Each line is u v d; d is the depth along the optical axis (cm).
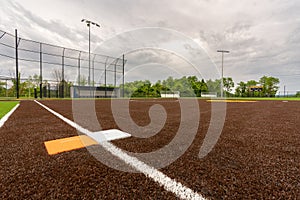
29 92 2347
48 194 80
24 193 81
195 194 81
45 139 182
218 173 104
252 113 469
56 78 2250
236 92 4381
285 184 90
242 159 127
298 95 3872
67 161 122
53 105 740
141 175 101
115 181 93
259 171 106
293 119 351
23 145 160
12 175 99
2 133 211
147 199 77
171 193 82
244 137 196
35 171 105
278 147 158
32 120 317
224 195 80
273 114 446
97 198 77
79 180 94
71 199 76
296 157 131
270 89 4422
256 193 82
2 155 133
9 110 503
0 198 76
